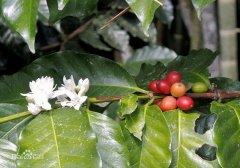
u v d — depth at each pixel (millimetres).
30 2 457
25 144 468
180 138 500
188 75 591
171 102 516
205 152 504
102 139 491
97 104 599
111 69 582
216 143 457
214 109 482
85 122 482
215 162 488
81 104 507
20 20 457
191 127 504
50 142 469
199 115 521
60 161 456
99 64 584
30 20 456
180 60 629
